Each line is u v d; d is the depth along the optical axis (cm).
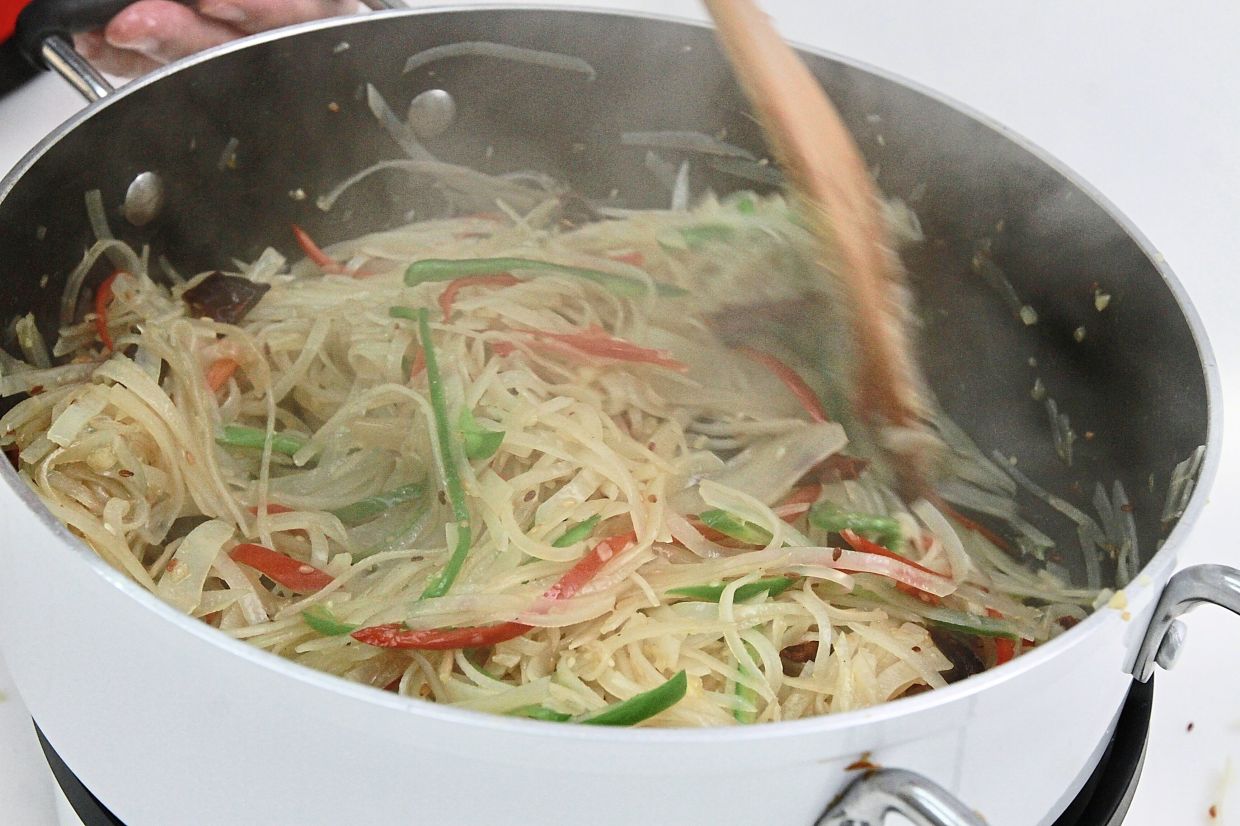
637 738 42
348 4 64
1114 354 54
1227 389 63
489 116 60
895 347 55
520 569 51
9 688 54
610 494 53
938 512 55
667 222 61
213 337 56
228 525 52
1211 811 54
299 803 45
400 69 58
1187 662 57
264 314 58
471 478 53
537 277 60
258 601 51
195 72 55
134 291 56
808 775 44
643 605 51
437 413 54
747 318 58
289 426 56
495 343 57
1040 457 56
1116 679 47
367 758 43
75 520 51
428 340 55
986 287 58
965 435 58
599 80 59
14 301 52
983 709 44
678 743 42
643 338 59
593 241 61
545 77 59
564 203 62
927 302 59
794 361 57
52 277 54
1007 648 52
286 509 54
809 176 54
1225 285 65
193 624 43
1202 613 58
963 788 46
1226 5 72
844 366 56
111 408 53
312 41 57
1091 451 54
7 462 46
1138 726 51
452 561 51
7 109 67
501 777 43
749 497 53
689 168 61
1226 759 55
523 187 62
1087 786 50
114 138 54
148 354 55
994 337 58
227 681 43
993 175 56
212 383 55
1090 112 70
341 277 59
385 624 50
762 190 61
